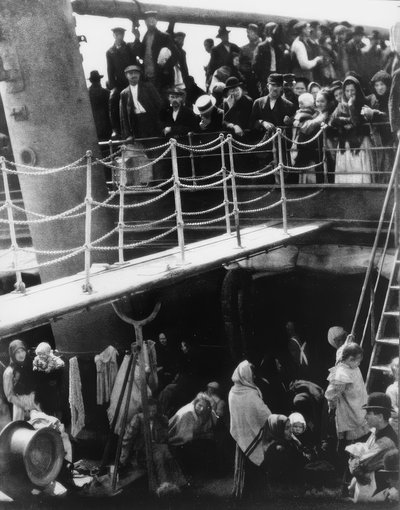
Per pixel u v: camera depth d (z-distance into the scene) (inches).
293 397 445.1
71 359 438.6
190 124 542.6
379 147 460.1
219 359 511.5
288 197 508.4
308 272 502.9
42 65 438.0
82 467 416.8
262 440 374.6
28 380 394.9
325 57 571.8
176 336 519.8
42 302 347.3
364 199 478.9
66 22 446.0
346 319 509.4
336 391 374.6
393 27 415.8
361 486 334.0
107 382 441.7
